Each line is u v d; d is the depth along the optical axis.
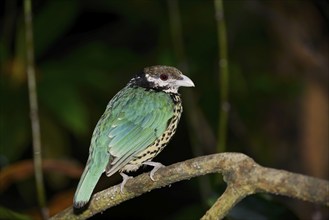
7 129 10.80
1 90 10.87
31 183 13.87
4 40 12.70
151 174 6.97
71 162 9.19
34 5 14.27
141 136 8.51
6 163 10.90
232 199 6.32
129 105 8.63
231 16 14.09
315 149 12.74
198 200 14.78
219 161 6.47
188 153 14.89
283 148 13.14
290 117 13.24
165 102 8.80
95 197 7.30
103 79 11.72
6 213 6.83
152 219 14.78
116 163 8.16
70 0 11.93
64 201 8.89
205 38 13.43
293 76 13.63
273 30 13.80
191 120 12.84
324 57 13.34
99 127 8.45
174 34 12.20
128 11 14.27
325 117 12.85
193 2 13.82
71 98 10.91
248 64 14.03
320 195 5.86
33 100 9.62
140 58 13.12
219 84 13.24
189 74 13.17
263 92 13.39
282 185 6.06
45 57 15.47
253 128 13.48
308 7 13.50
